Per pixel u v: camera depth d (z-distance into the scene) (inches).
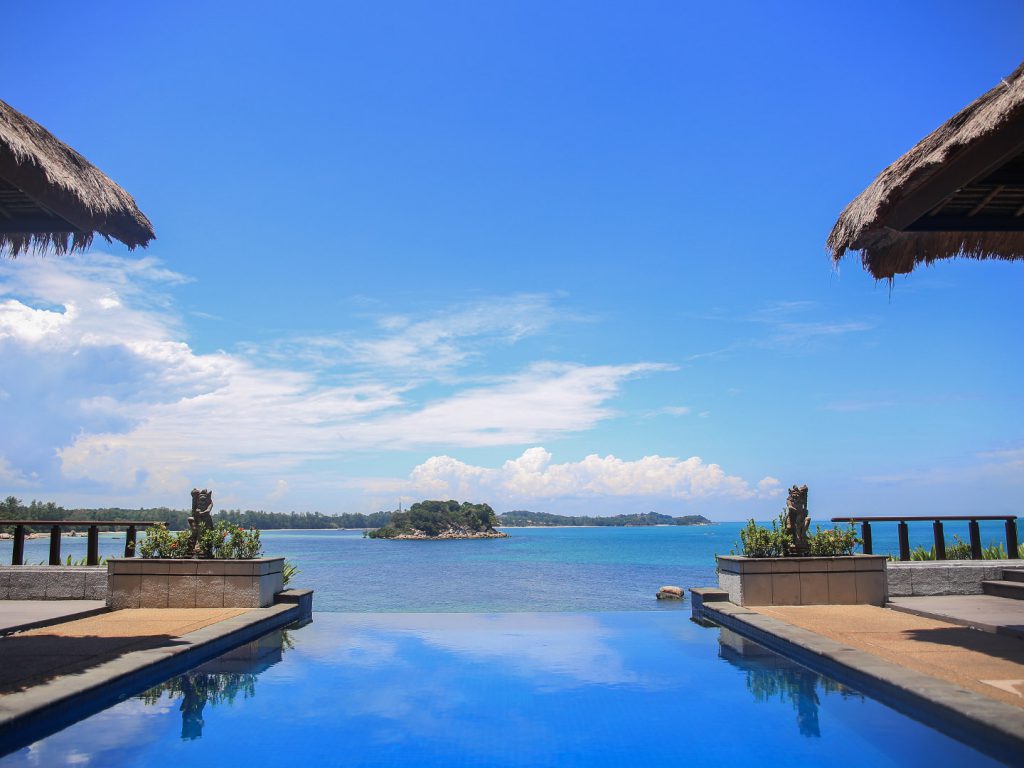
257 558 348.5
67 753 148.3
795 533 344.5
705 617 340.2
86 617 302.8
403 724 170.4
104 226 221.8
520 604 733.3
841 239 223.3
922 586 346.3
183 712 179.2
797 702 186.2
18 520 365.4
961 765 138.0
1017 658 207.9
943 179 187.0
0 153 174.4
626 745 155.3
